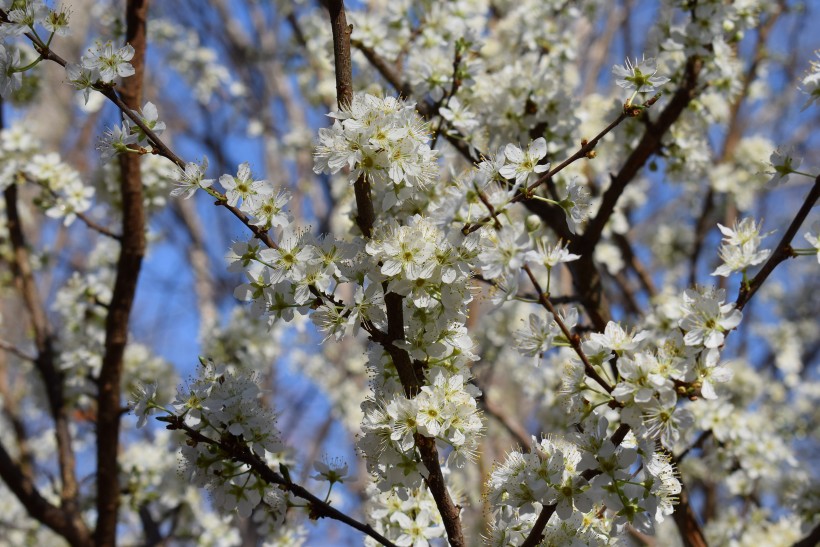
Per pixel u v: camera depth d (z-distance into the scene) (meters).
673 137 5.17
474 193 2.79
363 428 2.91
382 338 2.92
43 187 5.50
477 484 6.45
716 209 8.84
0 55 3.07
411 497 3.45
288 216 2.95
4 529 7.74
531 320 2.87
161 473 6.05
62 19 3.11
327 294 2.88
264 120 11.41
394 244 2.79
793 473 6.41
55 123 10.84
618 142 5.22
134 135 2.99
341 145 2.85
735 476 6.04
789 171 3.06
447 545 3.49
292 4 8.71
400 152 2.85
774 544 5.69
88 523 6.78
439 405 2.81
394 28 5.42
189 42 9.36
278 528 4.14
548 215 4.98
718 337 2.75
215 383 3.26
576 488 2.84
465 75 4.67
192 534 6.39
